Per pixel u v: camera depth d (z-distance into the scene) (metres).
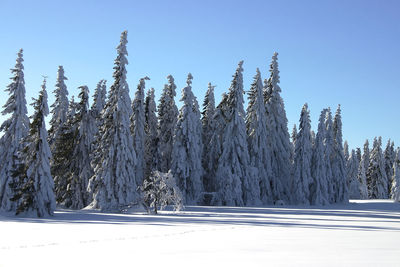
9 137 34.91
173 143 47.38
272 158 52.72
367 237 14.58
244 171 47.28
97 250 11.01
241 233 15.94
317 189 51.84
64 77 45.94
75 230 17.38
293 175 52.75
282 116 57.22
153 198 32.78
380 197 87.44
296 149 52.84
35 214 28.58
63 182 43.38
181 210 33.84
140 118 47.19
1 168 34.19
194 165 46.72
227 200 44.91
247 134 52.16
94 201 36.09
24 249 11.31
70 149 42.88
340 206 49.19
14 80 35.72
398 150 89.56
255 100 50.97
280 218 26.33
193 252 10.57
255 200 46.28
